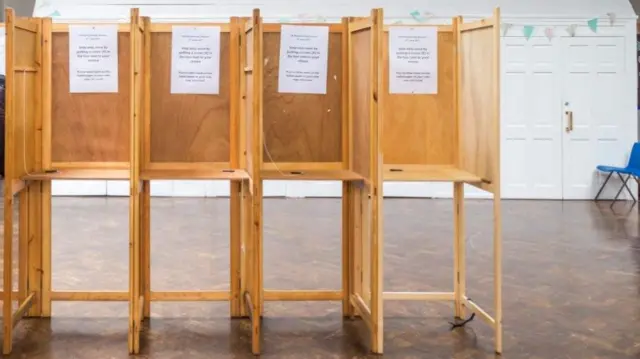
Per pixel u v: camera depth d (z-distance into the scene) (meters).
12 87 2.95
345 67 3.51
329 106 3.53
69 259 4.96
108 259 4.98
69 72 3.42
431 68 3.46
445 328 3.46
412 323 3.54
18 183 3.13
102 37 3.39
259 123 3.06
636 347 3.17
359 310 3.42
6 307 3.01
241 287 3.62
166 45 3.50
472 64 3.34
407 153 3.58
